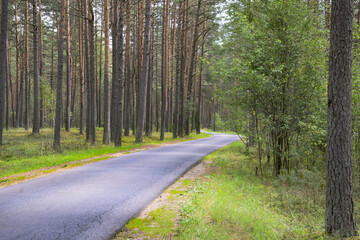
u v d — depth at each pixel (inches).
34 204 224.1
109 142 876.0
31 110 2229.3
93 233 170.7
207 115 3304.6
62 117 1884.8
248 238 186.9
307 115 454.6
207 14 1253.1
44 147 693.3
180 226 193.9
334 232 197.3
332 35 203.5
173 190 297.7
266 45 489.4
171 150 695.7
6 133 1059.3
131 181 323.0
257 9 507.5
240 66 458.9
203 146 858.1
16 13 1268.5
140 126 869.2
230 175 432.5
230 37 566.6
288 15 471.5
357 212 292.7
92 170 387.5
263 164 583.2
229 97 492.7
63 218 193.5
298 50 465.4
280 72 444.5
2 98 698.2
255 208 260.4
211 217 215.0
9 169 426.0
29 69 1497.3
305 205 309.0
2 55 678.5
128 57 1182.3
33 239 156.3
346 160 197.2
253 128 500.7
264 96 464.8
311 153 510.3
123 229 183.5
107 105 869.8
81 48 1264.8
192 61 1195.3
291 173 459.5
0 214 197.6
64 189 276.4
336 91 199.3
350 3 199.2
